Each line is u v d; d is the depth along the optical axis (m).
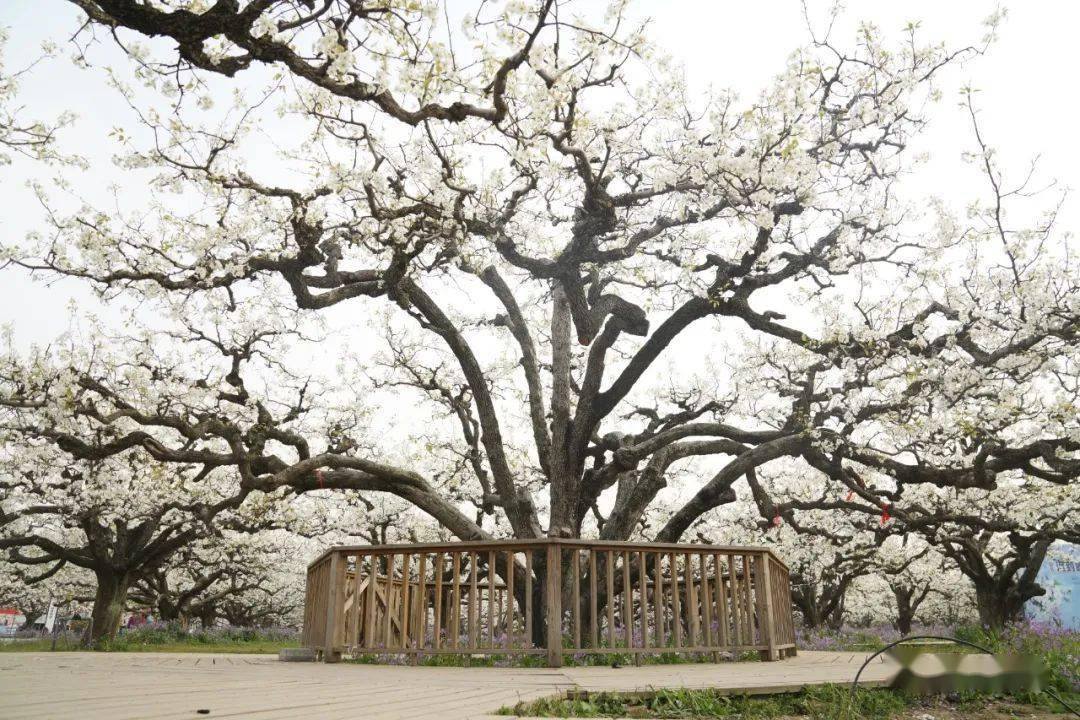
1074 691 5.52
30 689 3.60
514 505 13.02
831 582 27.05
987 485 11.37
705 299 10.95
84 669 5.44
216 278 10.23
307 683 4.64
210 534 18.97
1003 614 20.73
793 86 9.00
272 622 37.44
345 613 8.24
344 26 6.44
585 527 21.06
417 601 7.58
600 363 12.89
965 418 11.62
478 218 9.84
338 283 11.15
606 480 13.01
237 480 19.08
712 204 10.38
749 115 8.44
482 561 15.12
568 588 11.86
